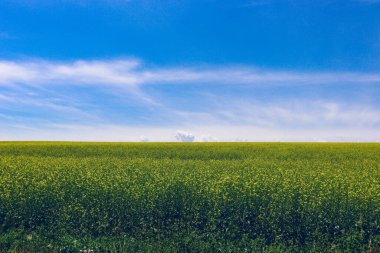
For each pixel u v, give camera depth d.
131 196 10.82
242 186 11.27
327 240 9.47
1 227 10.94
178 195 10.98
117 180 12.48
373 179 12.76
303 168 17.05
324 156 26.05
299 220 9.87
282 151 29.53
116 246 9.83
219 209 10.20
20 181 13.07
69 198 11.52
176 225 10.38
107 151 30.36
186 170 15.10
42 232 10.65
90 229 10.72
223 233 10.02
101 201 11.02
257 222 10.09
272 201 10.34
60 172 14.58
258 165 18.33
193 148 32.81
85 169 15.38
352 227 9.50
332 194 10.45
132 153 29.38
